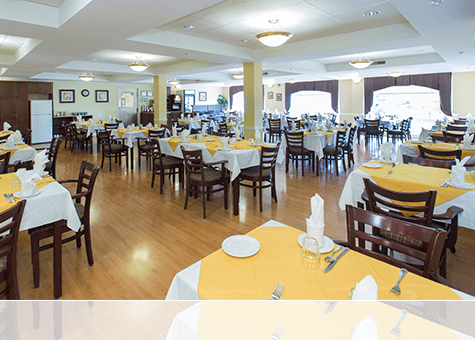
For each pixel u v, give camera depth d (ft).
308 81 47.32
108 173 19.44
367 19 15.88
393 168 9.53
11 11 11.84
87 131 27.53
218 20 15.69
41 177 8.36
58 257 6.96
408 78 37.55
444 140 15.96
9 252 5.20
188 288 3.64
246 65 25.48
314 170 20.13
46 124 35.55
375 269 3.96
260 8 13.83
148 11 10.91
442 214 6.82
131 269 8.11
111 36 14.73
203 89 59.26
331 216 11.94
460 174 7.54
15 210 5.13
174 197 14.47
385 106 40.98
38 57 20.89
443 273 6.95
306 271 3.90
